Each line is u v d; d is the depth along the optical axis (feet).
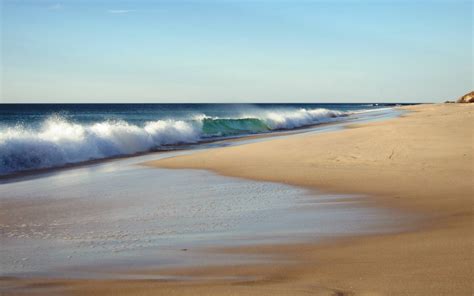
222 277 16.57
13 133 60.54
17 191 37.45
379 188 33.86
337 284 15.14
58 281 16.71
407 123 80.48
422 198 29.96
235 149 60.13
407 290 14.25
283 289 14.83
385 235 21.79
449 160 42.75
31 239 23.22
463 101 323.37
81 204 31.81
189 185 38.70
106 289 15.60
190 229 24.43
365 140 57.52
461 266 16.34
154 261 19.01
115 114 224.12
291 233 22.94
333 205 29.50
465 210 26.21
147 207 30.40
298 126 146.10
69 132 65.62
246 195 33.78
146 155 65.98
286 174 41.86
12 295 15.25
